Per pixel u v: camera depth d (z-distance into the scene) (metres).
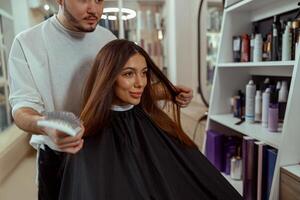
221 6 2.43
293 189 1.00
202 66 2.50
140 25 3.01
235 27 1.60
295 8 1.32
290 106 1.03
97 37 1.00
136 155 0.85
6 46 2.58
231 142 1.58
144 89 0.92
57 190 0.94
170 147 0.92
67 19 0.87
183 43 2.57
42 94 0.90
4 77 2.55
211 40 2.47
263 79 1.62
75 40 0.94
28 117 0.71
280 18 1.41
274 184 1.07
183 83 2.59
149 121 0.95
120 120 0.90
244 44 1.48
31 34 0.90
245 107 1.55
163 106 1.00
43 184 0.94
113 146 0.84
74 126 0.59
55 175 0.94
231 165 1.54
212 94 1.68
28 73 0.89
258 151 1.22
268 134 1.28
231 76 1.68
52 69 0.91
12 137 2.48
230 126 1.46
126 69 0.83
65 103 0.94
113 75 0.82
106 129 0.86
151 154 0.87
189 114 2.17
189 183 0.87
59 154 0.90
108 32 1.07
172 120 0.99
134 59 0.84
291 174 1.00
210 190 0.88
